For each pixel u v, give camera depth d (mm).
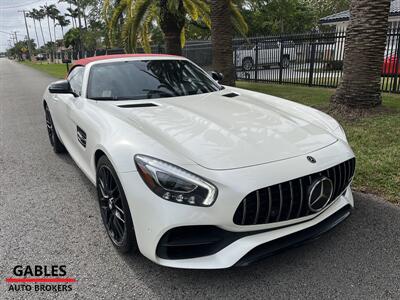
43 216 3533
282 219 2355
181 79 3973
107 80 3730
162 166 2270
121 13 12172
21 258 2838
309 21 36750
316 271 2533
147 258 2582
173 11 10883
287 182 2311
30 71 33781
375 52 6113
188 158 2326
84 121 3301
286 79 12406
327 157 2555
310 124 3029
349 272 2506
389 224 3088
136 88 3656
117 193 2668
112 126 2820
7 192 4160
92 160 3053
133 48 11914
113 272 2617
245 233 2322
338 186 2635
